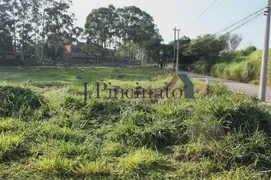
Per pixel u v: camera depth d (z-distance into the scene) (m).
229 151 3.46
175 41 38.72
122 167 3.18
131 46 55.69
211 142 3.72
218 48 33.09
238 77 18.08
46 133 4.11
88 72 23.52
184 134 4.02
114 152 3.64
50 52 45.53
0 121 4.53
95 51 50.25
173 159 3.52
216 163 3.36
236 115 4.13
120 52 55.25
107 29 50.09
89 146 3.68
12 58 35.38
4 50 36.09
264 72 9.08
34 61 37.41
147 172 3.11
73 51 48.12
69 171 3.03
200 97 5.92
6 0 36.41
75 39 45.00
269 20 9.11
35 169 3.08
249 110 4.29
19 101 5.45
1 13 36.16
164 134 4.08
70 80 15.08
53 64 38.56
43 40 40.62
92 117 5.02
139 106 5.18
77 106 5.37
